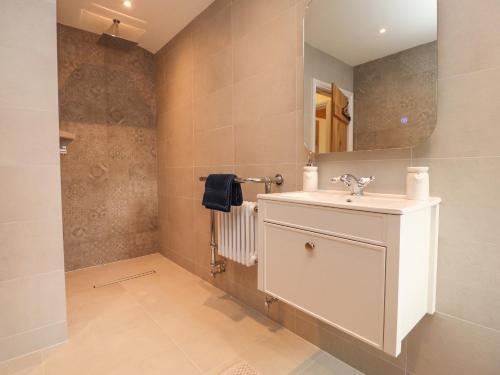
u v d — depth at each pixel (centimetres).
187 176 242
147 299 198
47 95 143
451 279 103
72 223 251
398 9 112
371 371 127
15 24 134
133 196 283
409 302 91
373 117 121
